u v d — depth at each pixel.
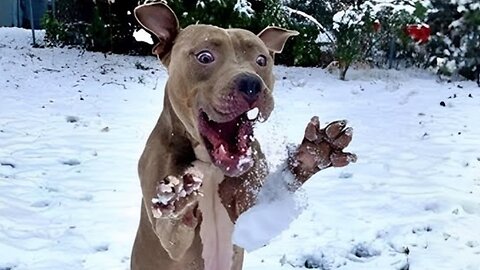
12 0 26.17
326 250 5.37
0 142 8.40
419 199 6.71
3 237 5.56
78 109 10.55
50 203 6.38
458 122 10.53
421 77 15.41
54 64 15.05
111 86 12.67
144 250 3.40
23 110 10.30
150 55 17.28
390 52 15.98
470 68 15.09
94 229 5.80
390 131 9.79
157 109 10.86
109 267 5.14
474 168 7.94
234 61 2.94
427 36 14.31
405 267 5.20
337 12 15.49
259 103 2.80
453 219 6.20
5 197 6.43
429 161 8.21
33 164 7.54
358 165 7.93
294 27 15.95
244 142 2.89
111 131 9.20
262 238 2.85
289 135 8.93
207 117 2.92
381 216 6.29
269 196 2.86
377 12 15.19
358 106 11.67
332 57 16.23
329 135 2.65
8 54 16.27
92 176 7.21
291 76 14.63
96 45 17.52
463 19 15.10
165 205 2.71
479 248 5.57
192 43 2.99
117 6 17.05
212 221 3.14
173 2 14.95
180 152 3.09
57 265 5.13
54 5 18.70
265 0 15.37
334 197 6.80
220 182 3.08
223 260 3.25
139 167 3.26
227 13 14.90
